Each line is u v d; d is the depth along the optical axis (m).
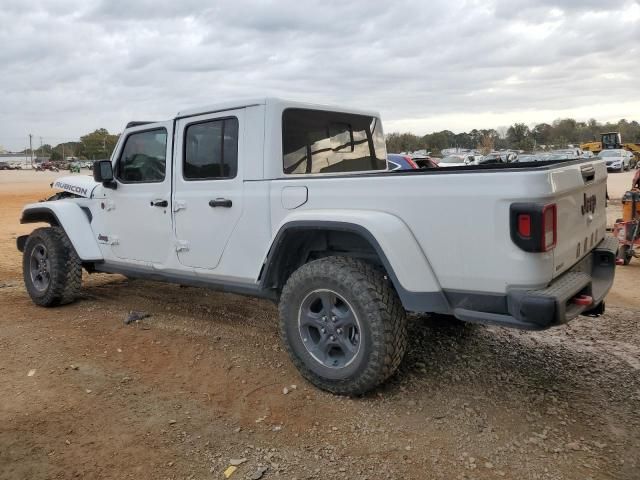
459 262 3.14
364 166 5.11
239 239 4.16
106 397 3.62
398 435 3.13
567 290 2.99
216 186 4.29
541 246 2.86
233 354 4.35
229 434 3.17
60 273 5.52
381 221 3.33
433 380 3.82
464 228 3.10
